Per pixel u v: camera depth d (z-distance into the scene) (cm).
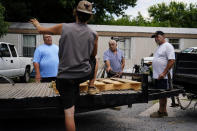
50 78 628
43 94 434
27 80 1455
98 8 3020
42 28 348
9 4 2447
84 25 350
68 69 336
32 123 579
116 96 432
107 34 2145
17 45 2036
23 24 2039
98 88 452
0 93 450
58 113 420
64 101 343
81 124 571
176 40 2292
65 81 336
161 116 645
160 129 534
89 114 676
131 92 448
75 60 337
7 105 393
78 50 338
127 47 2209
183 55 675
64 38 338
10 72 1222
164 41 624
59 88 345
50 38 629
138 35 2205
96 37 358
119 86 467
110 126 554
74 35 339
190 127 552
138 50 2211
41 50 621
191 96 663
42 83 616
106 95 426
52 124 569
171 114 678
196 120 616
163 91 527
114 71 686
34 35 2069
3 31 1672
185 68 673
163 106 643
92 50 361
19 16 2592
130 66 2211
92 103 418
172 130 528
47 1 2645
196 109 739
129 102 441
